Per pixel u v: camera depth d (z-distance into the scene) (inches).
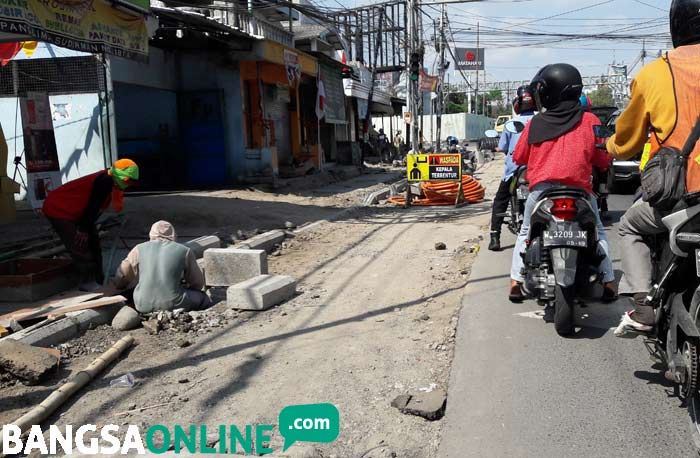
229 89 660.7
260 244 358.9
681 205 133.7
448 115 2171.5
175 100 669.9
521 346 193.3
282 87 762.8
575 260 188.1
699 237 126.9
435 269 306.3
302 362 192.5
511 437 142.6
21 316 219.6
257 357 198.2
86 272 266.4
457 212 508.7
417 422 153.9
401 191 706.2
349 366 187.8
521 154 210.8
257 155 663.1
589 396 160.1
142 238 378.0
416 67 808.9
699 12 141.0
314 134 917.2
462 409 156.7
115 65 557.3
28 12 280.1
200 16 545.0
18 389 176.6
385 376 179.9
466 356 187.3
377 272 306.7
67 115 482.6
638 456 133.2
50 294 254.7
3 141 418.0
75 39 314.5
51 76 480.4
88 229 264.5
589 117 202.4
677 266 140.9
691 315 133.4
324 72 873.5
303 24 1033.5
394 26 1139.9
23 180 491.2
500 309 228.5
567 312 193.2
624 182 575.5
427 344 203.2
